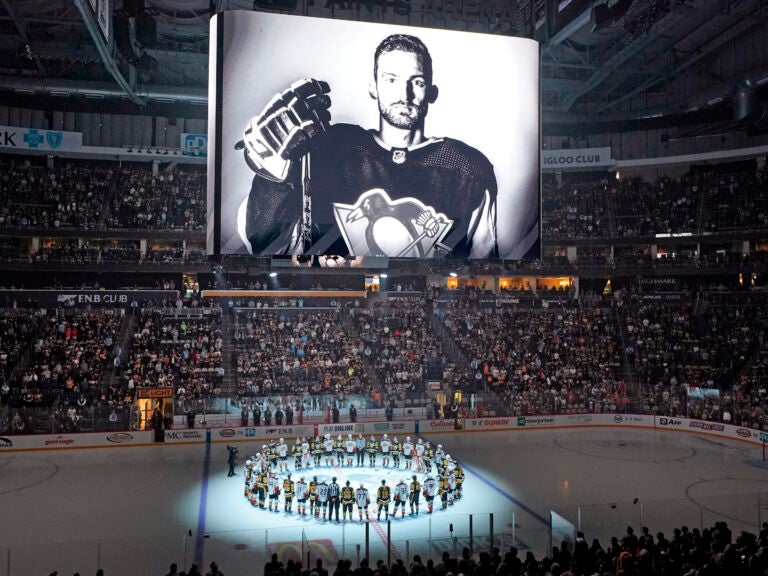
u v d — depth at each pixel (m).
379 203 32.88
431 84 33.78
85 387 41.62
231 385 44.75
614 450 38.53
